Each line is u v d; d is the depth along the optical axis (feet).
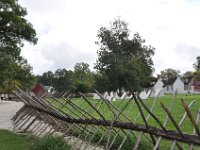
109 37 270.46
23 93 60.95
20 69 190.08
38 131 46.96
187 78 401.29
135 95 23.89
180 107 83.30
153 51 283.18
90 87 262.26
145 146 33.81
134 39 274.57
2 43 165.99
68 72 355.77
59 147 33.76
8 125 64.03
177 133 22.34
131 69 259.60
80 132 38.91
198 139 20.80
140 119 57.41
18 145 39.70
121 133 38.70
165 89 369.09
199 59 493.77
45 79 441.27
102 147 36.04
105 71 261.85
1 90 238.48
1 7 164.25
